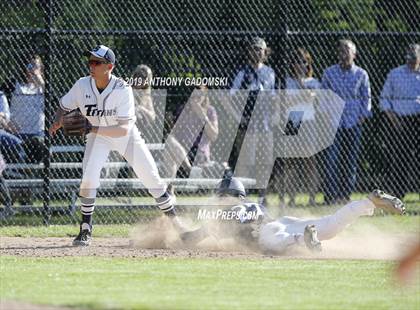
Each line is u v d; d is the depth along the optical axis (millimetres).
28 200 35094
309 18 40656
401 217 38344
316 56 38875
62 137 35375
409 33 38281
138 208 35281
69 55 35188
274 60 36250
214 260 25984
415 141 40281
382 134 40219
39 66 34781
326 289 21125
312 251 27062
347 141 37719
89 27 36906
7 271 23250
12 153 34875
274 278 22641
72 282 21578
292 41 36625
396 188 40438
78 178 35062
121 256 26750
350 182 37750
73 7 36750
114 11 37406
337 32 36906
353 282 22172
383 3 42406
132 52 36312
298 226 28391
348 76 37562
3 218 34156
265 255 27531
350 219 27766
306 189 37031
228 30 37438
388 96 39625
